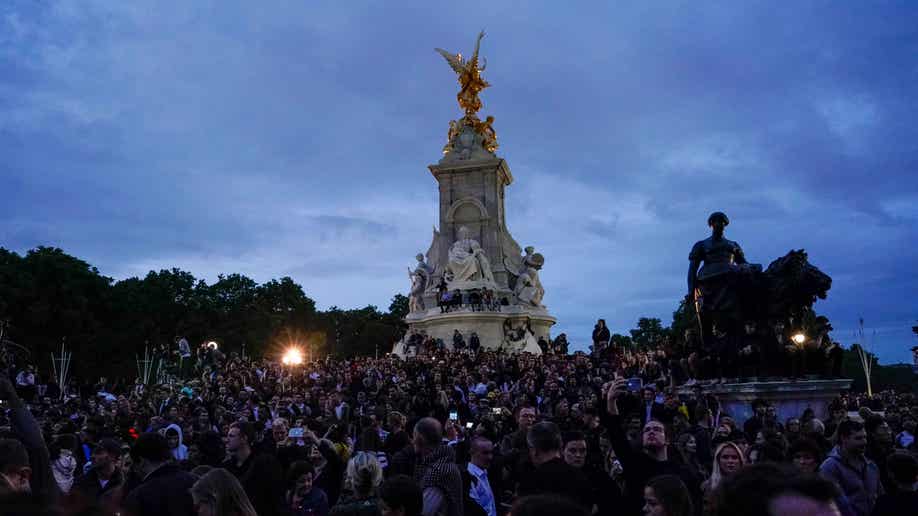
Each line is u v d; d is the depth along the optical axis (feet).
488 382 96.58
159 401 87.04
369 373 109.91
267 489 23.52
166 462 23.30
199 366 157.28
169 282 336.29
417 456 26.37
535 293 207.72
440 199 221.05
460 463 38.01
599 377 98.78
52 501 6.52
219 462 34.09
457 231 216.54
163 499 21.26
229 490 17.16
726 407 60.08
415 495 19.30
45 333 227.61
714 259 65.87
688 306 75.82
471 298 189.06
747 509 7.52
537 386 97.04
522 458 24.68
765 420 43.29
